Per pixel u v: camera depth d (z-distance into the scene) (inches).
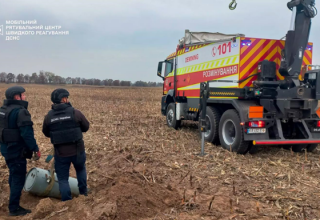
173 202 165.2
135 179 200.1
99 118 523.8
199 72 365.1
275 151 300.2
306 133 281.9
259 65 286.8
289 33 278.2
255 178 213.3
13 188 159.0
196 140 345.1
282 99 273.1
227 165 243.3
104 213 137.3
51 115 161.5
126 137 352.5
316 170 232.8
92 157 265.7
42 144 313.9
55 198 186.2
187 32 400.5
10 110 155.7
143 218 146.5
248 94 284.8
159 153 276.8
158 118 552.1
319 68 295.3
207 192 186.9
